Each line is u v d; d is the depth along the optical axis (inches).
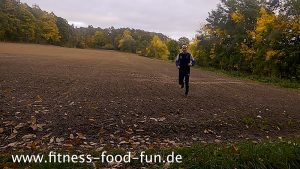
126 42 5954.7
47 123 334.6
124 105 453.1
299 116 468.8
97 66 1536.7
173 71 1514.5
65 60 1931.6
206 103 519.8
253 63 1611.7
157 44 4685.0
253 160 264.1
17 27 4188.0
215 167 249.3
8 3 4025.6
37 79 762.2
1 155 252.1
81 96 521.0
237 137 346.3
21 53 2401.6
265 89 909.8
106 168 246.2
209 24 2207.2
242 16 1920.5
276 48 1418.6
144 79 950.4
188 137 332.8
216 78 1245.7
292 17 1369.3
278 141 318.7
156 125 353.1
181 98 558.6
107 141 305.4
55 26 4923.7
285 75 1400.1
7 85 611.5
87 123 342.6
